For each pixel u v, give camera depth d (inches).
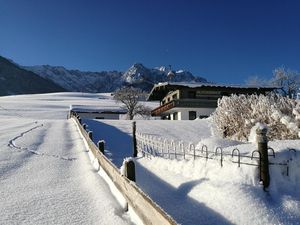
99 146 423.8
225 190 242.5
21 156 508.7
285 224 207.8
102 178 349.4
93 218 237.1
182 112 1969.7
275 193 241.1
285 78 2613.2
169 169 353.7
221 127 542.0
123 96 2925.7
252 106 494.6
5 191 312.3
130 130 1013.8
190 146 357.7
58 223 229.5
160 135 953.5
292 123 413.7
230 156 283.0
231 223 210.8
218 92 2000.5
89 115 2780.5
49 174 384.8
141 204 201.3
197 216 223.9
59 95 5851.4
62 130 976.3
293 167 259.4
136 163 438.0
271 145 300.4
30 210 257.1
